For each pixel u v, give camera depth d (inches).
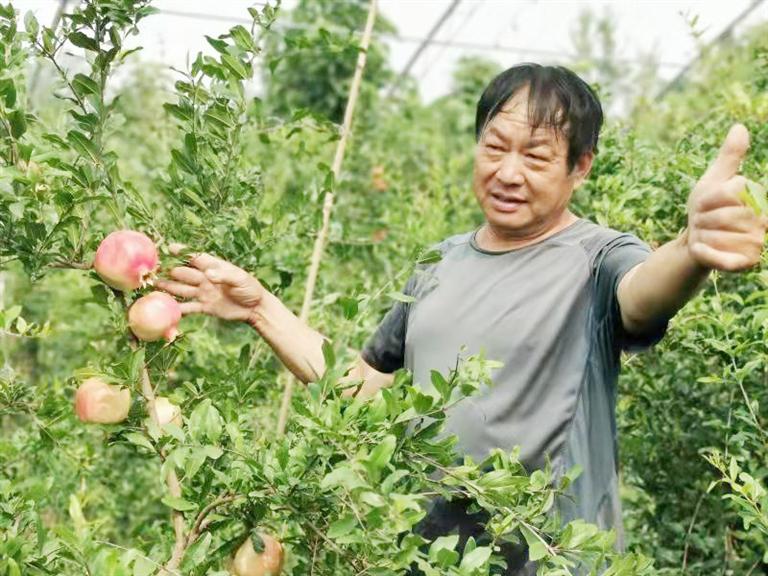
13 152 56.9
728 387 91.6
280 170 164.2
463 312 67.1
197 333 116.5
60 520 111.0
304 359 68.4
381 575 48.3
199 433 53.1
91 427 116.0
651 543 98.5
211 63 62.9
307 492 51.0
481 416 62.8
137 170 156.6
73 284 158.2
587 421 62.5
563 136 65.2
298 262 121.7
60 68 59.6
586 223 68.4
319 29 94.7
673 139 147.3
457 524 63.1
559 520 52.7
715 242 45.5
